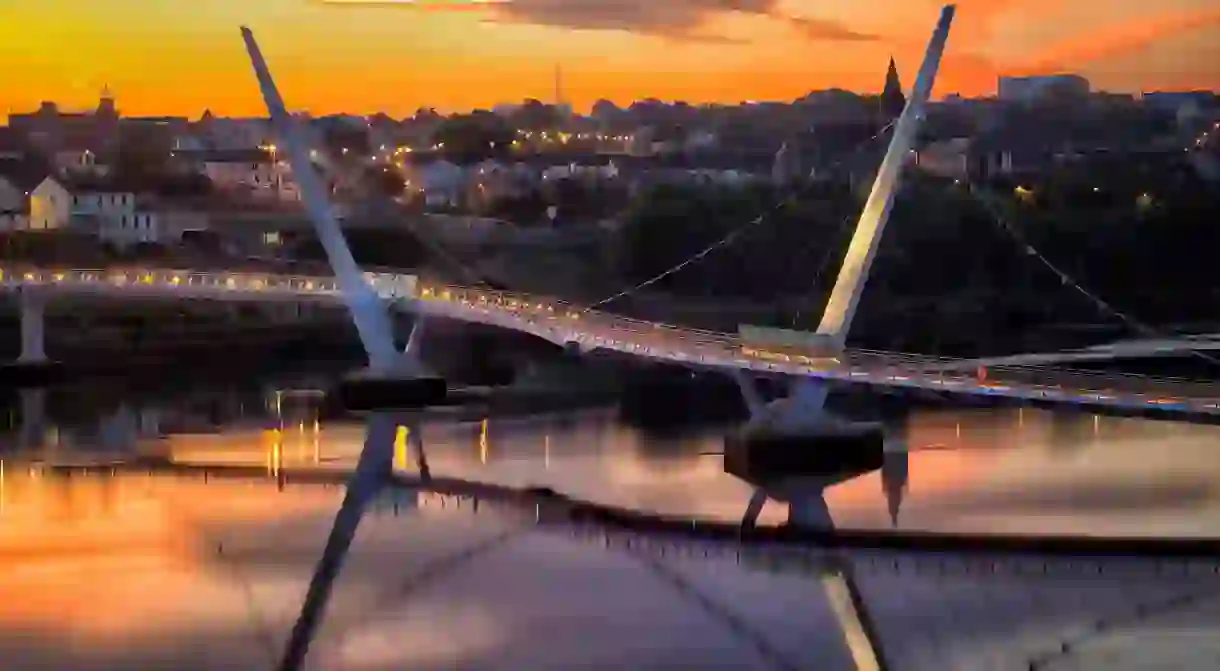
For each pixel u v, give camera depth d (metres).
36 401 73.44
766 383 70.81
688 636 33.75
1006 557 40.47
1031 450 56.28
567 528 44.59
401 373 71.56
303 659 32.16
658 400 71.25
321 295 75.62
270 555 41.31
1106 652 32.44
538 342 88.56
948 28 53.56
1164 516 44.91
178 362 84.69
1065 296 95.25
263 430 63.97
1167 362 79.38
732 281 98.25
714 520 45.09
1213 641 33.16
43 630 34.00
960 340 88.38
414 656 32.38
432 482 51.81
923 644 33.22
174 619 35.28
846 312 51.84
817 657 32.41
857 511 45.81
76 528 44.78
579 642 33.34
